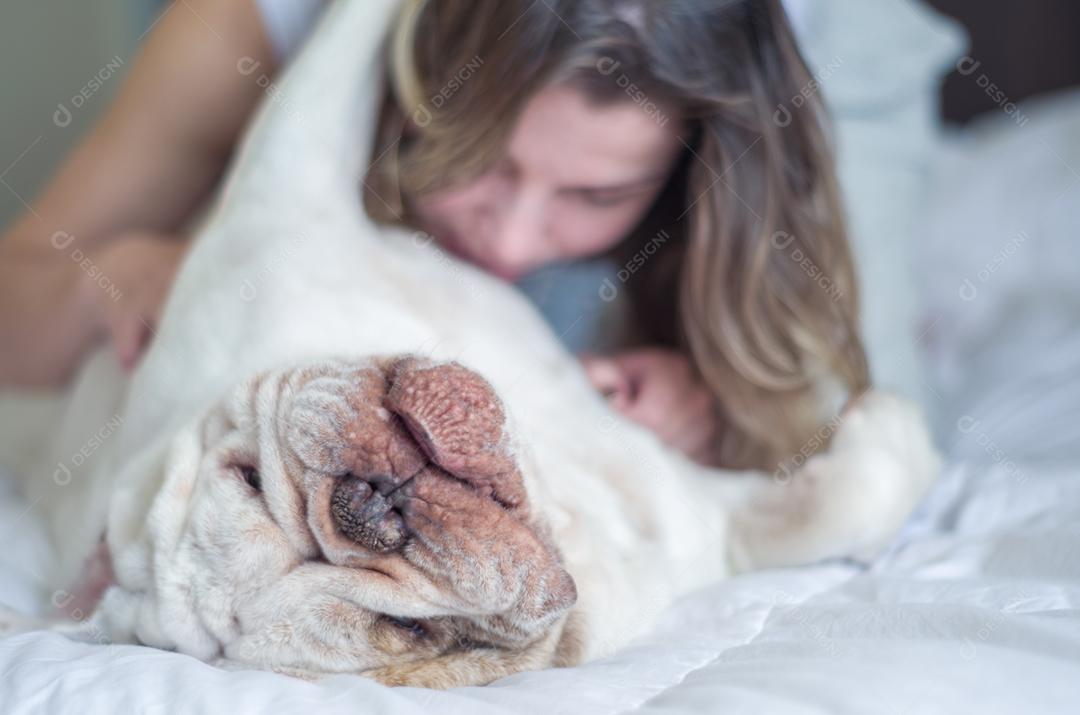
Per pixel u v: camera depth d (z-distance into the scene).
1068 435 0.99
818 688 0.50
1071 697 0.49
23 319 0.99
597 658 0.63
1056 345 1.16
